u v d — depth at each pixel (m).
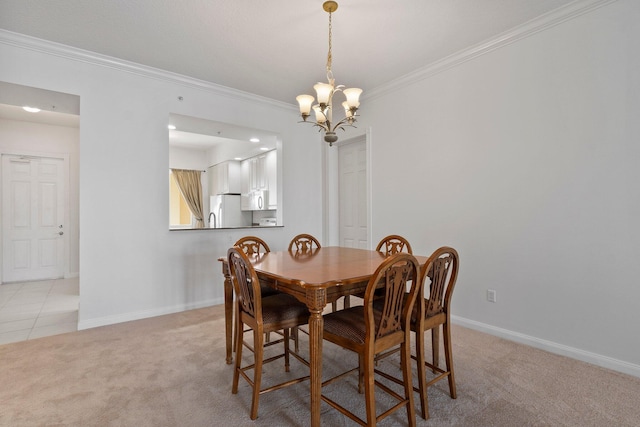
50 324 3.13
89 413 1.74
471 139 3.01
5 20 2.46
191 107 3.63
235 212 6.44
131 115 3.24
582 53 2.34
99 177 3.08
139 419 1.69
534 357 2.40
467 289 3.05
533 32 2.57
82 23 2.52
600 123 2.26
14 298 4.06
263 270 1.93
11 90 2.84
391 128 3.77
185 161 7.08
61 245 5.25
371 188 4.01
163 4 2.29
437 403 1.84
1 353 2.47
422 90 3.43
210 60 3.13
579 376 2.12
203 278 3.74
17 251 4.94
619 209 2.19
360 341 1.58
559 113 2.46
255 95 4.05
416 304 1.91
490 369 2.22
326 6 2.30
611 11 2.21
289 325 1.90
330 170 4.70
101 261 3.09
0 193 4.81
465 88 3.05
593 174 2.30
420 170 3.46
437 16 2.45
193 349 2.56
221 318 3.31
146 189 3.33
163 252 3.45
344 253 2.76
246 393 1.95
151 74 3.32
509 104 2.74
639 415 1.71
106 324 3.11
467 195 3.05
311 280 1.66
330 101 2.40
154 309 3.39
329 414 1.77
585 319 2.34
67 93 2.92
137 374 2.16
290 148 4.51
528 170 2.63
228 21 2.50
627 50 2.15
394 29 2.62
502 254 2.80
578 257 2.38
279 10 2.36
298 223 4.57
